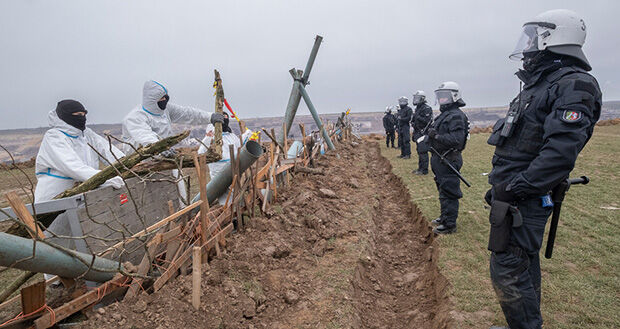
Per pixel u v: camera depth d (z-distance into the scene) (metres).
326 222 5.06
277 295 3.31
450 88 4.88
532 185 2.20
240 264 3.50
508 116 2.53
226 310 2.87
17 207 2.54
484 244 4.59
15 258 2.20
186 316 2.65
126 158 3.51
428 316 3.47
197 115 5.69
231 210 4.13
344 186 7.79
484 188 7.49
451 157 4.89
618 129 19.33
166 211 4.02
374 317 3.52
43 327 2.34
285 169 6.30
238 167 4.05
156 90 4.72
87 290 2.90
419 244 5.40
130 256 3.33
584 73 2.21
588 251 4.18
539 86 2.37
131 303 2.66
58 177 3.61
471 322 2.96
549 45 2.30
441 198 5.06
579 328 2.81
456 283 3.60
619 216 5.27
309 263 4.02
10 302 2.96
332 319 2.98
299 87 9.62
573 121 2.07
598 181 7.46
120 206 3.27
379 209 7.06
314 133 10.14
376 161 15.38
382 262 4.87
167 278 2.98
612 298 3.21
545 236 4.69
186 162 4.09
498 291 2.47
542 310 3.08
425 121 9.34
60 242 3.06
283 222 4.73
